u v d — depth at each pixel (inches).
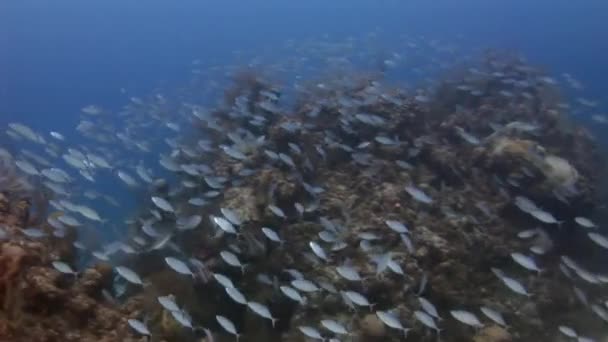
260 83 719.1
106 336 305.3
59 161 786.2
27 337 273.1
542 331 422.9
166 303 341.1
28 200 418.9
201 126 693.3
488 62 1010.1
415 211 470.0
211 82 1045.2
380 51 1149.1
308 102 681.0
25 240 340.2
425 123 651.5
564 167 550.3
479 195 532.4
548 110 761.6
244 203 446.9
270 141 561.9
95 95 1947.6
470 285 419.2
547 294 454.3
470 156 576.1
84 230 441.1
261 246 422.6
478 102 826.2
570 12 2908.5
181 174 609.6
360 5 4623.5
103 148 786.8
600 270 530.6
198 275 405.4
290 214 462.0
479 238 451.2
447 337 383.9
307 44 1235.2
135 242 481.4
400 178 526.9
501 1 3722.9
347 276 363.9
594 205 567.5
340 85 727.7
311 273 414.6
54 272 314.3
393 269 358.9
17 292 284.7
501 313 413.7
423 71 1047.6
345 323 374.3
